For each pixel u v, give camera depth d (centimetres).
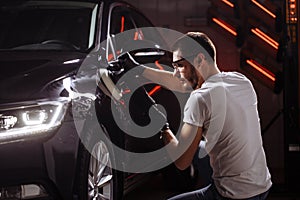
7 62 402
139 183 483
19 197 352
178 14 731
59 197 365
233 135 298
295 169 577
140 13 546
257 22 682
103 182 409
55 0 500
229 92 301
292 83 583
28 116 358
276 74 651
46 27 477
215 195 308
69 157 365
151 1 733
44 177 355
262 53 699
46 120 360
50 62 402
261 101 714
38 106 361
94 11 476
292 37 585
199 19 724
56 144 360
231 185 300
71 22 474
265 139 714
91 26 463
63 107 368
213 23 711
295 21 585
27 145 353
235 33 697
